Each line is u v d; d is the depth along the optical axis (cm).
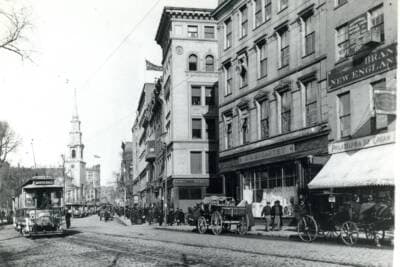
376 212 1617
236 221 2652
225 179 3991
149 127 9000
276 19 3153
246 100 3534
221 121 3994
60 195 3062
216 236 2530
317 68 2694
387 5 2105
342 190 2116
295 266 1241
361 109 2264
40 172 8712
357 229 1694
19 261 1688
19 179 8450
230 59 3841
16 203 3809
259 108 3384
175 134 5525
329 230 1884
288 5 3003
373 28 2188
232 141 3806
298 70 2878
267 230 2656
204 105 5622
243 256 1520
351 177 1992
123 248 1994
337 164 2266
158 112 7294
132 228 4019
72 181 15862
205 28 5697
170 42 5700
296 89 2903
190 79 5612
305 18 2858
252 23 3491
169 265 1363
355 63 2319
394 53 2039
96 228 4191
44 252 1989
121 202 13325
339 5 2473
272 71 3200
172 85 5581
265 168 3294
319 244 1808
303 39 2855
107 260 1563
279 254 1519
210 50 5675
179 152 5503
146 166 9088
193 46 5647
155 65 6706
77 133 16488
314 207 1998
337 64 2480
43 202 3012
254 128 3431
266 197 3262
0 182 8531
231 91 3838
